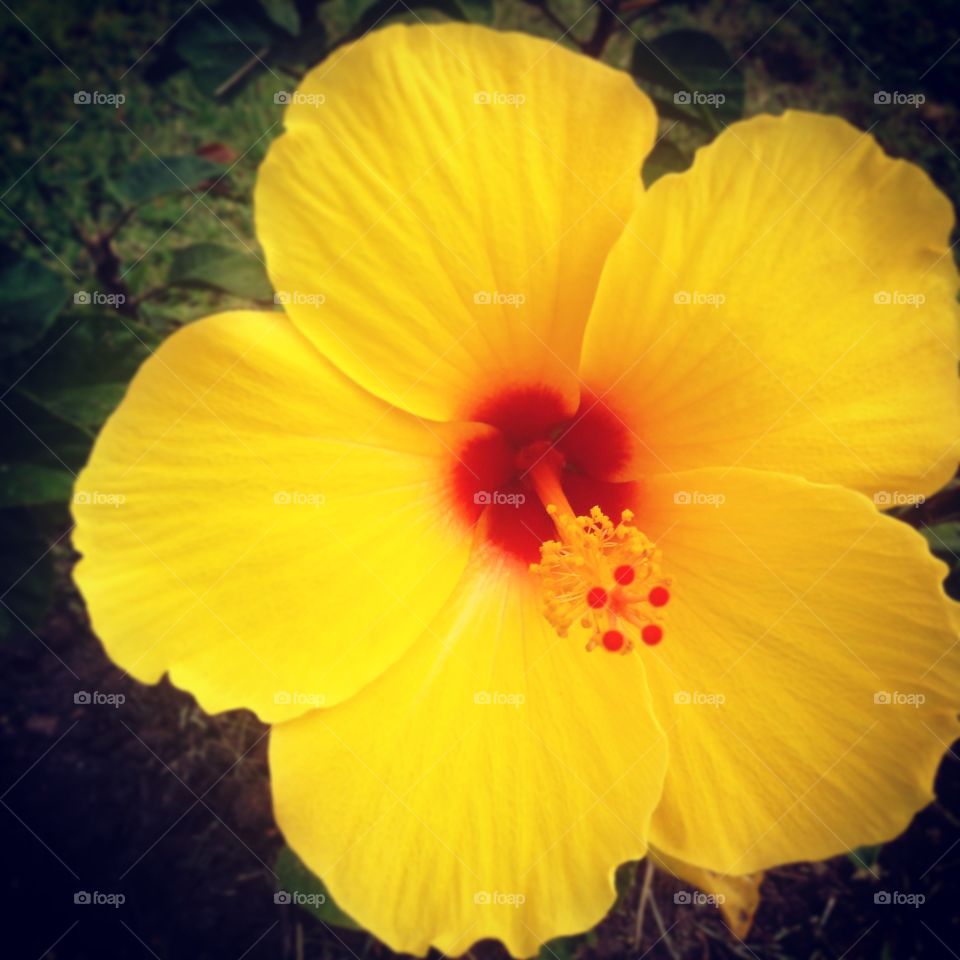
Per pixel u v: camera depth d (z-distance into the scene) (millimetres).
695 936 302
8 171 381
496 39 163
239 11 254
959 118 432
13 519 219
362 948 294
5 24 398
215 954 296
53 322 212
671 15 418
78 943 296
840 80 433
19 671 323
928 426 178
